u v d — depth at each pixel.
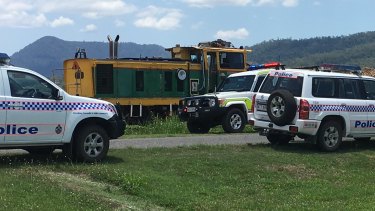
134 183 8.70
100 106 10.82
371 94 13.98
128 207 7.67
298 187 9.45
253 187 9.28
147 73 23.09
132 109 22.72
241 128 18.45
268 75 13.83
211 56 23.70
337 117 13.19
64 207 7.09
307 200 8.49
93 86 21.97
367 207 8.02
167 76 23.50
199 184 9.22
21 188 7.87
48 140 10.15
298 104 12.66
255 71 18.89
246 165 10.81
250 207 7.96
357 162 11.93
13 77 9.90
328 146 13.05
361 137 13.97
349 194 8.94
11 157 11.18
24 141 9.90
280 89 13.12
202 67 23.62
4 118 9.65
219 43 24.44
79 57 22.61
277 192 9.01
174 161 10.82
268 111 13.09
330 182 9.97
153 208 7.79
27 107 9.89
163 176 9.49
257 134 17.56
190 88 23.73
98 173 9.34
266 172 10.38
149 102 23.08
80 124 10.61
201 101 18.41
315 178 10.23
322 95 13.01
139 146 13.43
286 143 14.30
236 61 24.16
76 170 9.61
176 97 23.59
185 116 19.06
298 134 12.84
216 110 18.09
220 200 8.33
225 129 18.23
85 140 10.52
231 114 18.23
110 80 22.34
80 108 10.52
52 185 8.29
